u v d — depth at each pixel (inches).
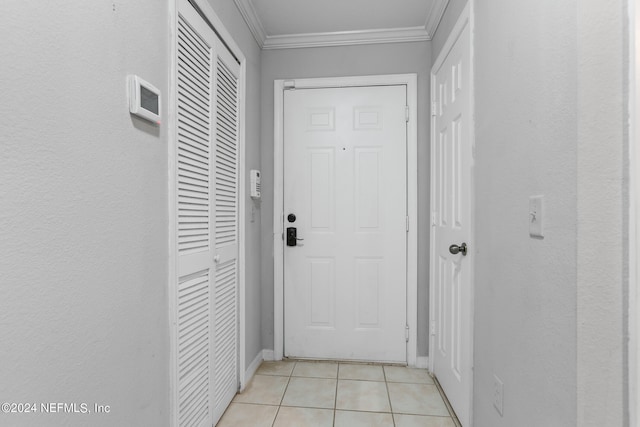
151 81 42.1
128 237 37.9
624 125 25.8
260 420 65.1
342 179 92.3
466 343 60.9
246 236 80.3
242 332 75.7
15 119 24.9
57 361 28.7
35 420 26.7
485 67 52.9
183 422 50.4
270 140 94.3
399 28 88.1
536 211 37.4
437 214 83.1
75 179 30.4
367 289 91.7
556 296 33.9
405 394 74.9
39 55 26.8
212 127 60.0
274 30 89.1
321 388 77.4
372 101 91.5
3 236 24.1
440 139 80.7
